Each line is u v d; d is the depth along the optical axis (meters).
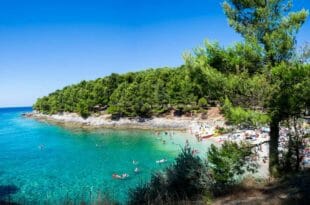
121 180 31.86
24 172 37.12
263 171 24.48
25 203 17.12
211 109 85.69
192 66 14.96
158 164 39.53
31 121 137.88
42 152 53.16
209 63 15.40
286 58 14.68
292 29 14.49
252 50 14.55
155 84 94.94
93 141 66.00
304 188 11.83
